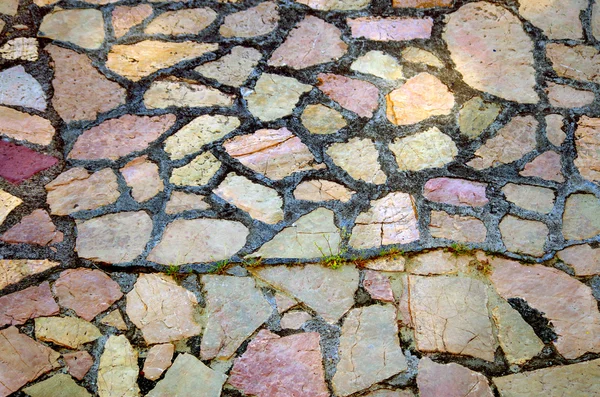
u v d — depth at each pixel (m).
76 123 1.90
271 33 2.13
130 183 1.80
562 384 1.50
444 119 1.96
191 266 1.67
